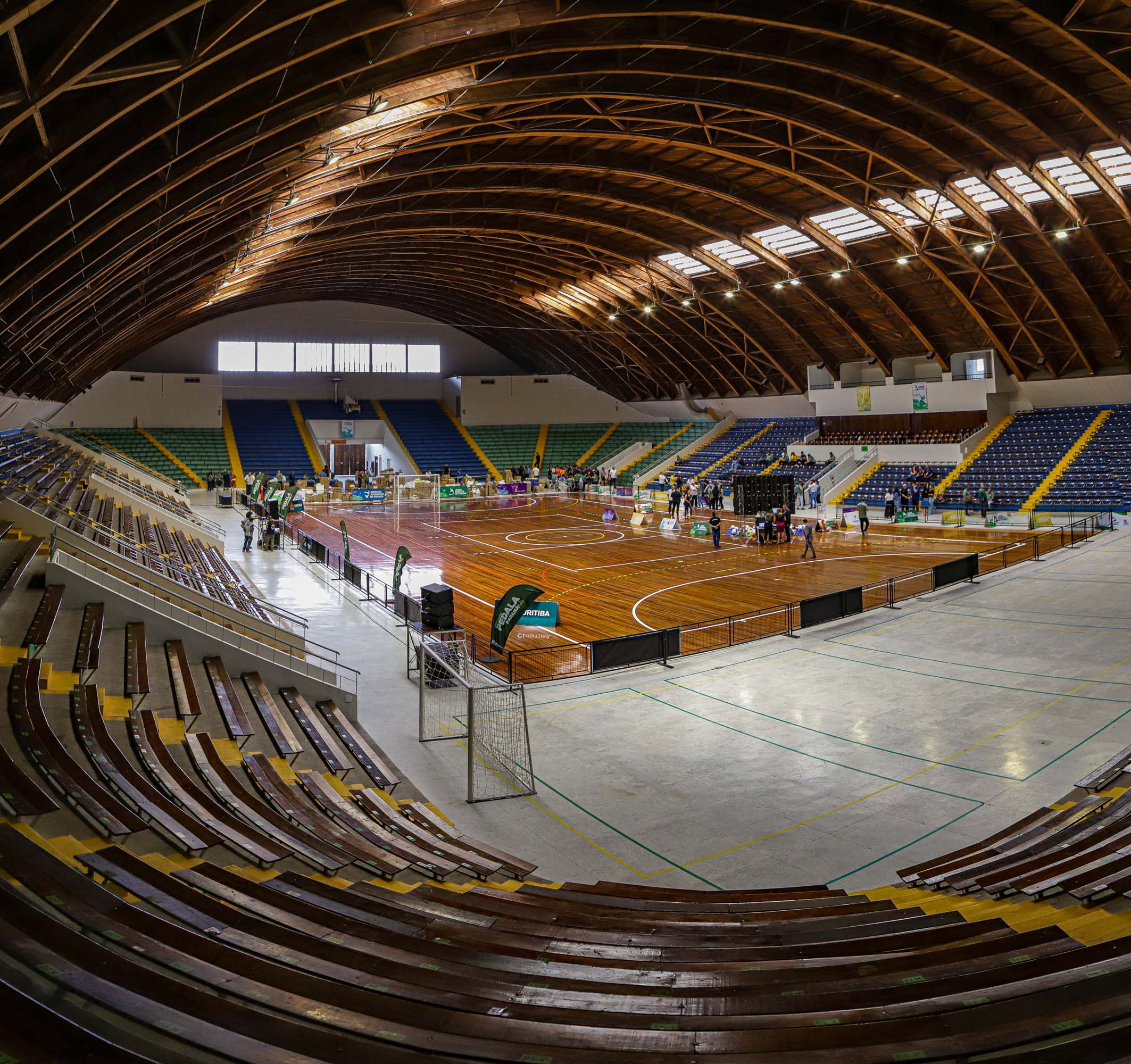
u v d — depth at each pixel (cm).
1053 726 1438
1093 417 4512
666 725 1505
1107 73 2367
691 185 3538
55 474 2911
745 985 556
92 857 637
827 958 639
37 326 2205
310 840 880
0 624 1234
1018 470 4453
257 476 4903
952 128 2833
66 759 830
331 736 1380
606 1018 491
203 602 1666
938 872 920
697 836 1088
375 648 2033
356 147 2358
